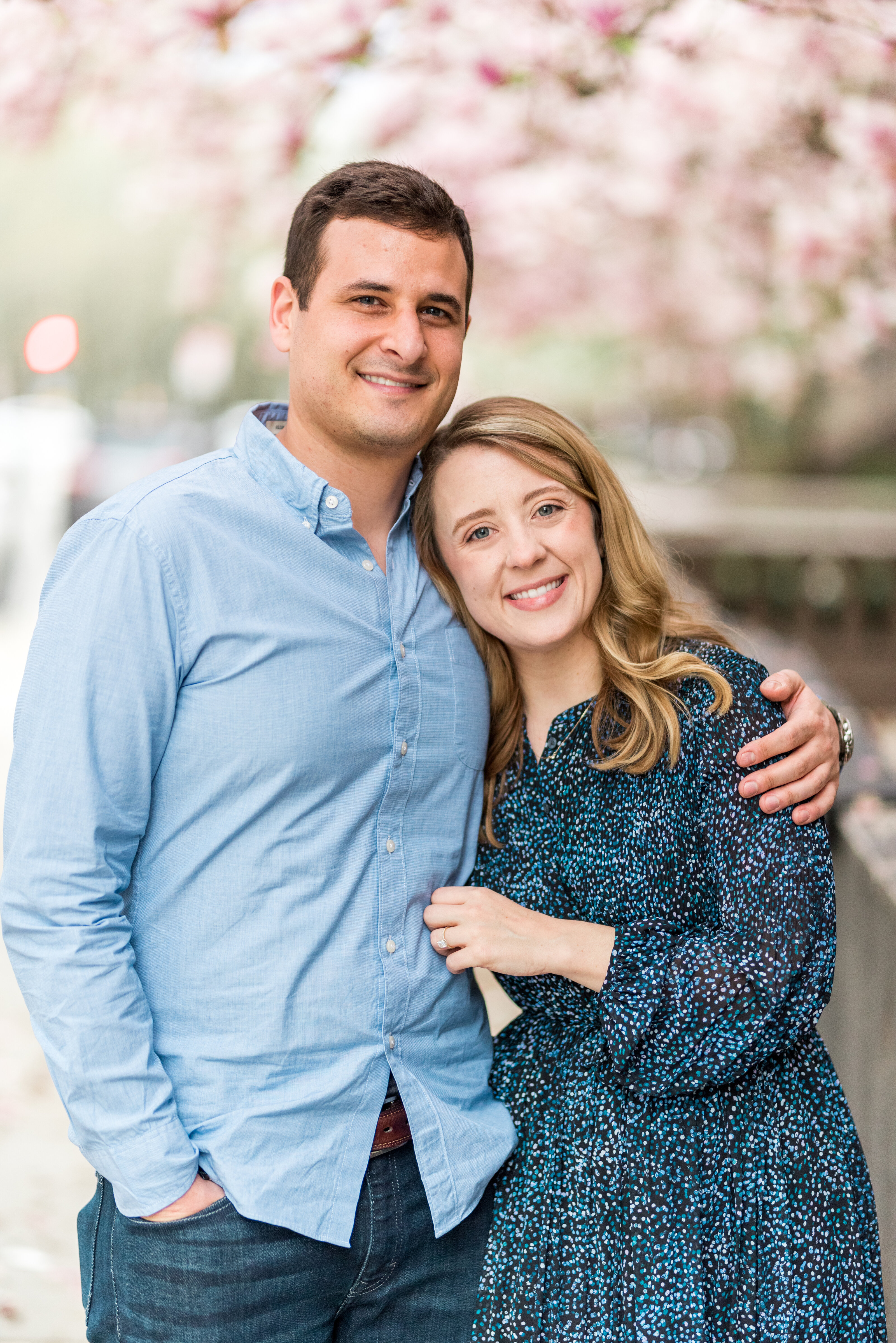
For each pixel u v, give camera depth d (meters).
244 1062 1.62
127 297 19.53
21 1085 3.92
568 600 1.84
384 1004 1.70
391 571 1.83
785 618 8.59
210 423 17.36
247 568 1.67
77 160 17.73
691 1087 1.70
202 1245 1.58
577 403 18.34
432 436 1.86
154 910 1.66
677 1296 1.65
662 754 1.78
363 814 1.71
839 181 5.96
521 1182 1.78
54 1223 3.19
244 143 5.71
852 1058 2.87
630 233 8.10
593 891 1.81
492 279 9.05
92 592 1.59
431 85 5.48
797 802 1.72
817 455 18.56
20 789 1.59
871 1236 1.73
